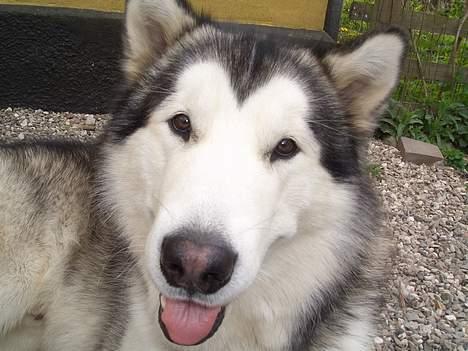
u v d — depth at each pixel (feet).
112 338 1.34
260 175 0.99
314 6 2.88
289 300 1.18
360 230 1.19
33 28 2.70
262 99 1.04
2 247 1.39
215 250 0.88
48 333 1.51
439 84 3.38
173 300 0.99
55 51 2.75
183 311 0.99
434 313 1.82
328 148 1.13
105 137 1.25
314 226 1.13
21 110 2.83
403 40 1.17
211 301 0.93
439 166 2.96
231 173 0.96
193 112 1.05
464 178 2.90
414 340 1.69
